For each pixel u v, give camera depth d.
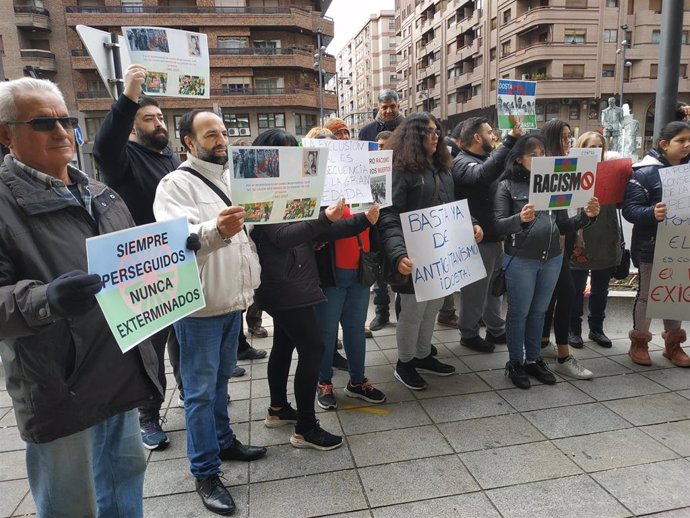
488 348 4.01
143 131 2.85
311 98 35.97
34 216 1.40
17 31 29.03
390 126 4.92
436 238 3.04
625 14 34.72
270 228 2.37
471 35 43.44
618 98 36.19
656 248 3.29
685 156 3.40
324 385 3.17
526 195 3.19
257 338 4.50
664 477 2.30
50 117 1.41
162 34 2.80
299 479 2.38
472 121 3.75
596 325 4.11
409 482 2.32
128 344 1.51
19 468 2.54
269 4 35.41
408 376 3.38
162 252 1.66
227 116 34.97
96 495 1.71
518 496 2.19
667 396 3.13
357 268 2.95
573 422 2.84
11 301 1.22
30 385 1.38
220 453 2.54
